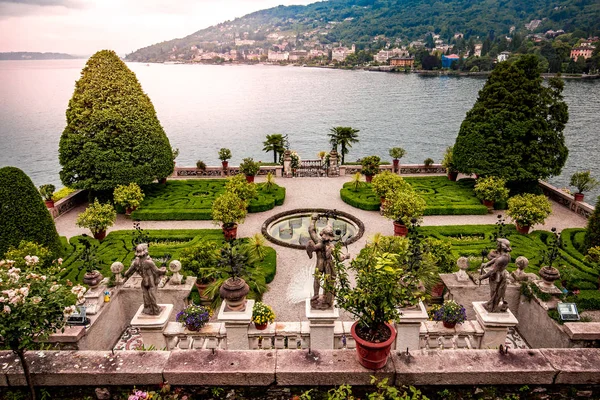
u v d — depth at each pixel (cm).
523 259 1673
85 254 1555
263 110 12250
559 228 2667
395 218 2459
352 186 3369
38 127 9550
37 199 1981
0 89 19762
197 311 1320
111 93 2997
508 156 3017
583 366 779
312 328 1203
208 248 1923
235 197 2486
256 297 1823
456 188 3319
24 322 754
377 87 16838
